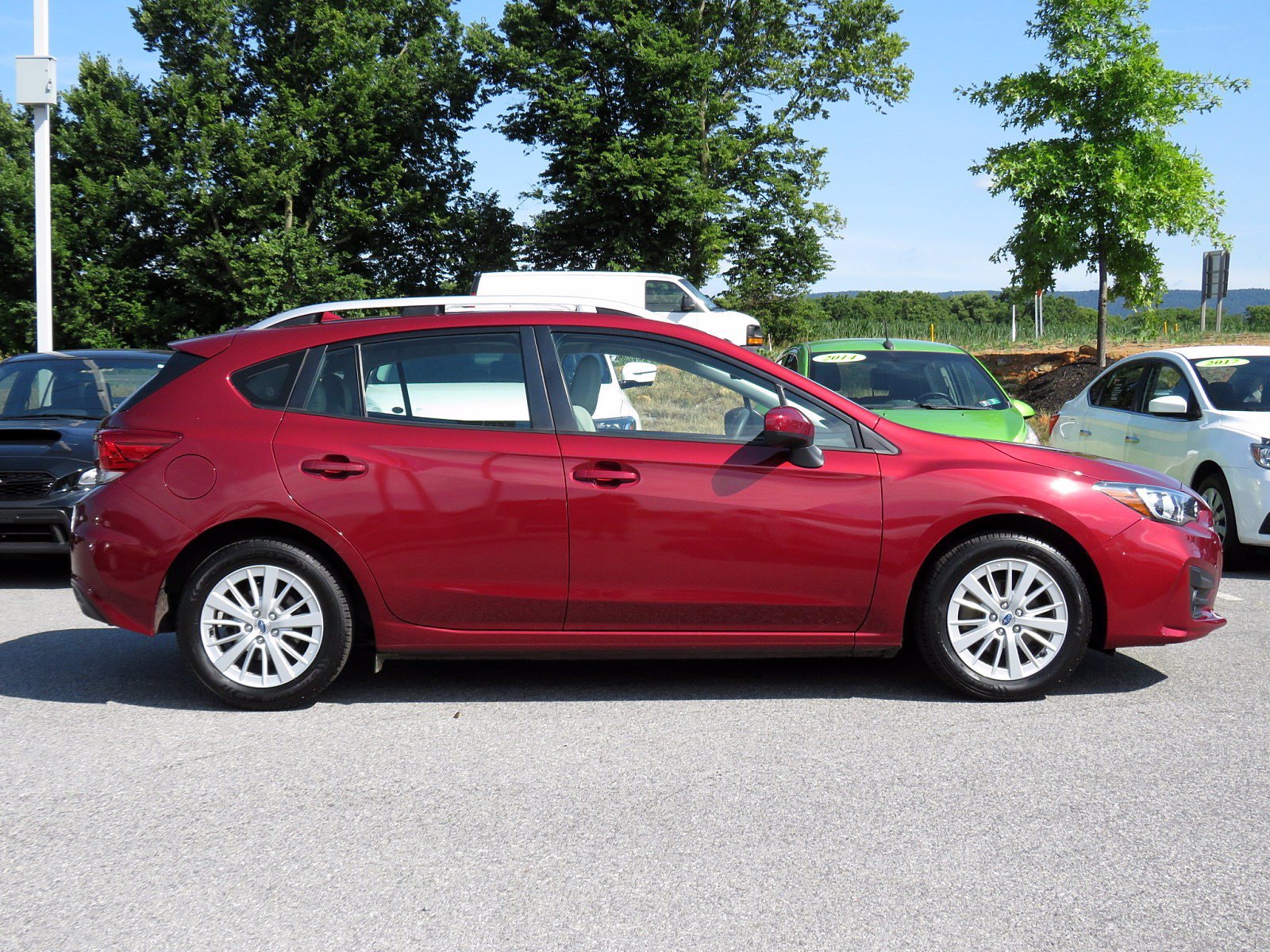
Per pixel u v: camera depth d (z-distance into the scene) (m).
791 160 41.91
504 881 3.22
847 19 40.25
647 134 38.16
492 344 5.03
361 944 2.86
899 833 3.55
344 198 43.28
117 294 43.56
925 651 5.02
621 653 4.97
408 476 4.82
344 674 5.57
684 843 3.48
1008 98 17.16
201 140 41.59
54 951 2.83
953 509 4.90
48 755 4.34
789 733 4.58
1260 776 4.05
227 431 4.89
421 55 45.22
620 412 4.96
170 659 5.87
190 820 3.69
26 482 7.79
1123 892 3.14
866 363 9.91
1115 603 4.98
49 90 16.53
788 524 4.86
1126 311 18.39
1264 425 8.34
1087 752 4.32
